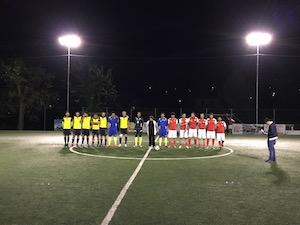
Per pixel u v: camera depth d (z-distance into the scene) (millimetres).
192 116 17188
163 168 10453
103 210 5926
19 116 36562
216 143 20250
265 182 8398
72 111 36594
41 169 10133
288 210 6008
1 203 6359
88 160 12148
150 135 16656
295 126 31125
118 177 8914
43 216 5598
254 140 22891
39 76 37000
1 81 36906
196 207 6148
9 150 15266
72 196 6887
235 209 6047
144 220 5410
